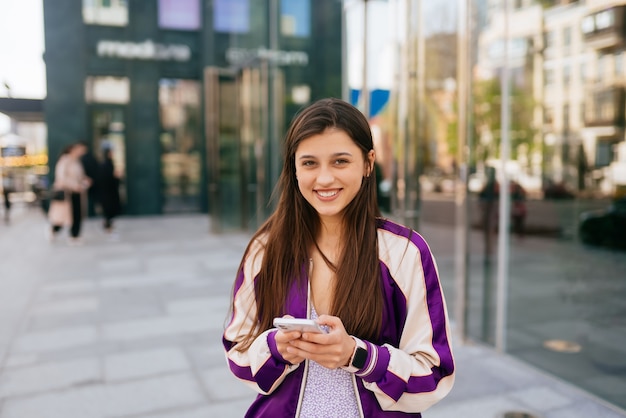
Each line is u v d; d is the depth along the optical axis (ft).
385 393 3.26
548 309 10.73
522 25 10.97
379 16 13.58
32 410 9.10
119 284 18.56
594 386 9.57
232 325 3.84
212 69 29.53
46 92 36.91
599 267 9.70
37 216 42.22
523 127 11.15
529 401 9.21
